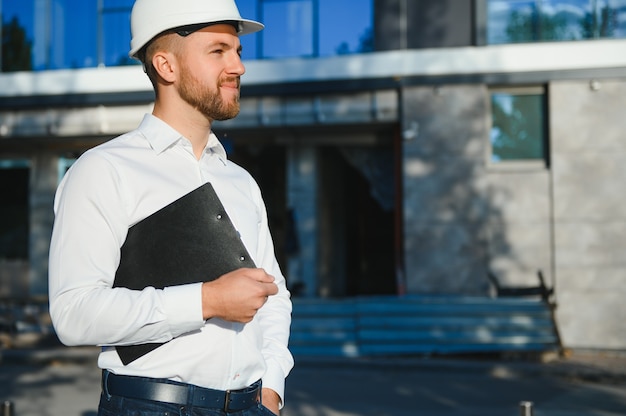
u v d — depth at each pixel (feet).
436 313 41.55
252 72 46.85
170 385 6.57
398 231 47.03
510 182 44.50
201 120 7.15
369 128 48.75
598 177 43.52
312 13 46.96
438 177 44.93
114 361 6.66
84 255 6.40
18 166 57.26
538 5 44.50
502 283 44.32
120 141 6.97
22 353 39.73
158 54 7.05
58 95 49.78
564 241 43.75
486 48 44.32
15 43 51.47
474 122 44.60
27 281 56.49
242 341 6.97
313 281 50.24
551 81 43.83
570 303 43.62
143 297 6.24
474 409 27.07
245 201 7.48
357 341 40.83
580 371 34.86
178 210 6.73
